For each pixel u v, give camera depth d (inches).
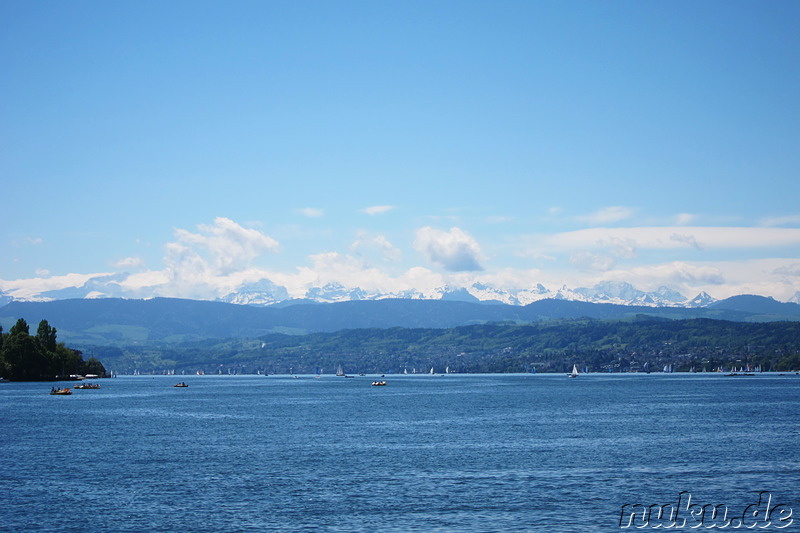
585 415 7071.9
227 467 3870.6
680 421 6250.0
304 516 2819.9
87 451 4505.4
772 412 7190.0
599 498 3088.1
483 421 6486.2
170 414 7544.3
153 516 2832.2
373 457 4202.8
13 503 3043.8
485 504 2987.2
